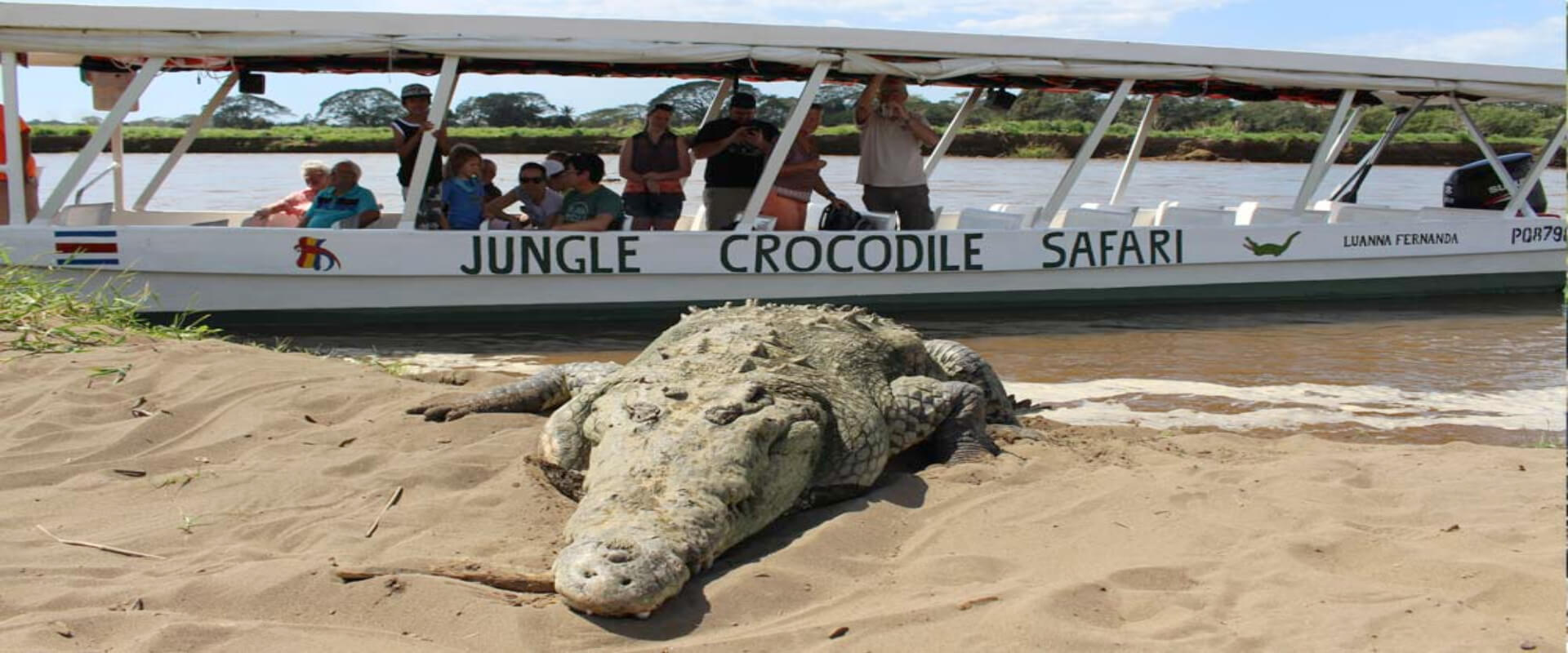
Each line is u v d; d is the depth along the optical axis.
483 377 7.73
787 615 3.80
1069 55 11.68
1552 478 5.37
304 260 10.76
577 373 6.61
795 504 5.00
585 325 11.23
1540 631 3.54
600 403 5.17
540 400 6.60
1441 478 5.39
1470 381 8.62
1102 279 12.52
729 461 4.47
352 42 10.19
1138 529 4.55
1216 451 6.05
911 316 11.84
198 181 22.88
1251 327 11.27
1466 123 13.60
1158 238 12.54
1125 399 8.00
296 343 10.21
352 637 3.56
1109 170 27.34
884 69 11.22
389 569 4.01
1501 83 13.22
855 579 4.12
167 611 3.72
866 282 11.84
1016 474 5.35
